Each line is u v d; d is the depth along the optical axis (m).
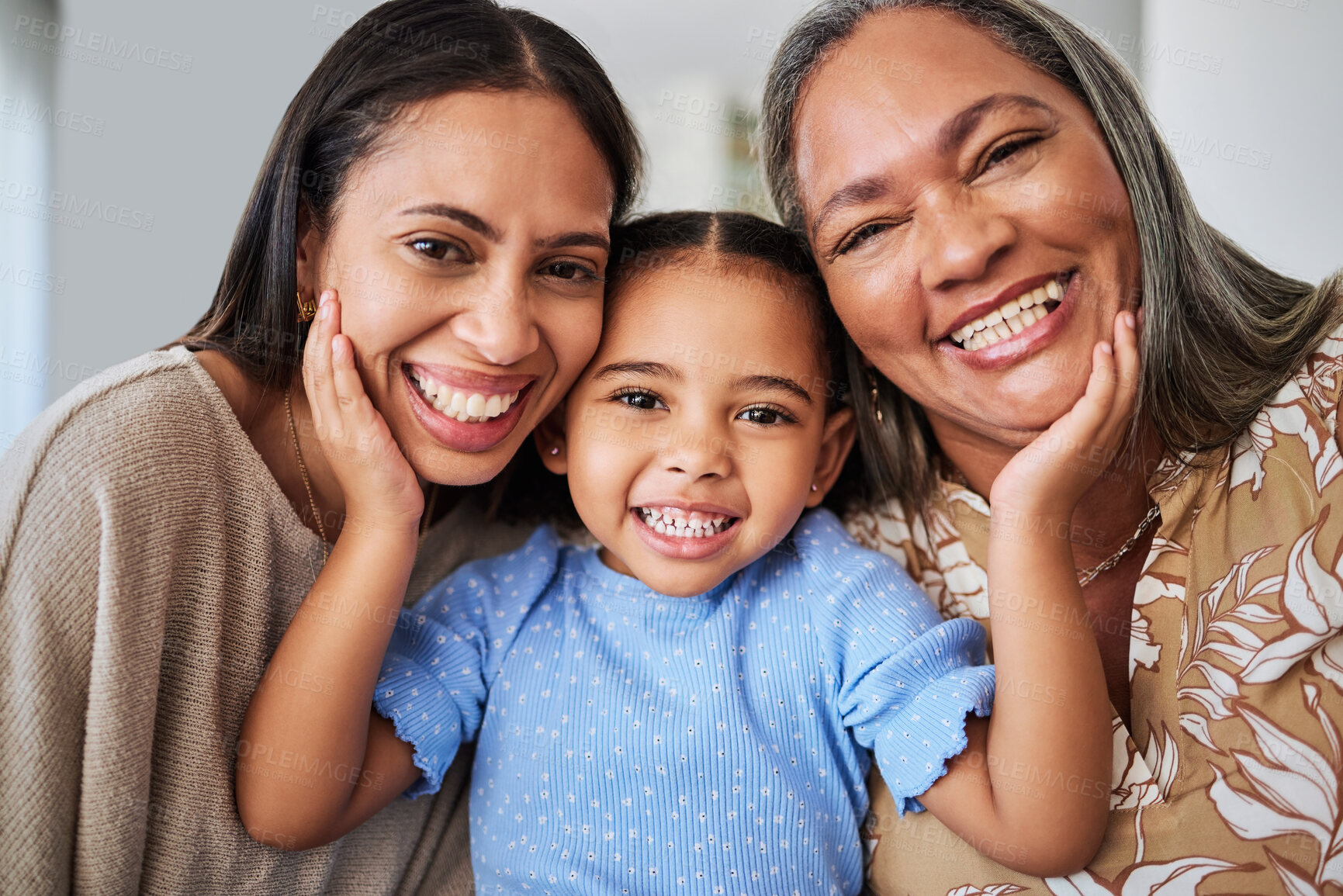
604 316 1.24
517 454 1.45
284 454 1.19
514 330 1.05
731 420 1.20
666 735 1.16
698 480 1.17
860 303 1.19
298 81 2.10
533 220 1.06
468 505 1.45
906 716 1.14
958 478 1.36
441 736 1.17
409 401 1.12
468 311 1.07
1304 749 1.00
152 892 1.02
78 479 0.95
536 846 1.16
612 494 1.21
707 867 1.12
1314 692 1.02
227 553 1.07
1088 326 1.15
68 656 0.93
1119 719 1.11
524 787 1.19
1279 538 1.07
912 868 1.19
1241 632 1.05
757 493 1.19
